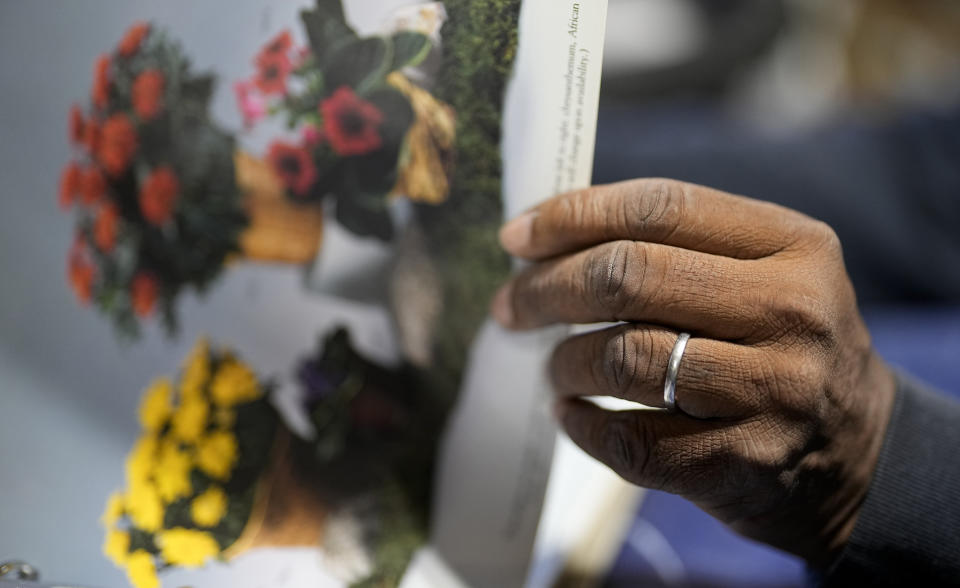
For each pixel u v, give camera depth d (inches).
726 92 47.3
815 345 14.8
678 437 14.9
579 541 19.2
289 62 16.5
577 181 15.9
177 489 16.5
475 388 16.8
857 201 32.3
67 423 16.5
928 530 15.8
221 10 16.8
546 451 16.6
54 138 16.9
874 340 28.8
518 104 15.9
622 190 15.1
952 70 52.1
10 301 16.6
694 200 15.0
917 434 16.1
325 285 16.9
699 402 14.7
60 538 16.1
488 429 16.8
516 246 15.8
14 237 16.7
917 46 54.1
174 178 16.8
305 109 16.5
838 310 15.0
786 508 15.7
